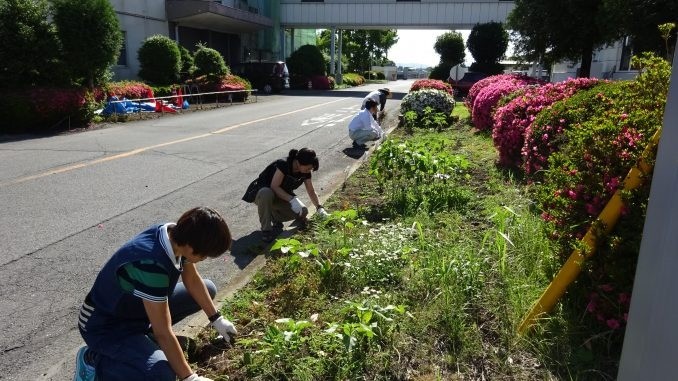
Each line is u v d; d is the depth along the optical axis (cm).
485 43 3186
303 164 496
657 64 347
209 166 846
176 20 2667
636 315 180
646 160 269
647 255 175
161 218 577
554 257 346
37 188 693
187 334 329
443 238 461
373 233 465
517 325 314
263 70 2933
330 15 3641
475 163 779
